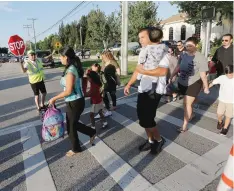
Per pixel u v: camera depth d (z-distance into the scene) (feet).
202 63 14.69
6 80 50.98
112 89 21.11
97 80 16.15
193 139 15.19
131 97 26.96
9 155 13.83
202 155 13.08
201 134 15.92
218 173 11.32
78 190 10.46
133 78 12.60
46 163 12.78
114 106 22.15
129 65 65.00
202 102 23.12
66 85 12.12
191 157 12.90
